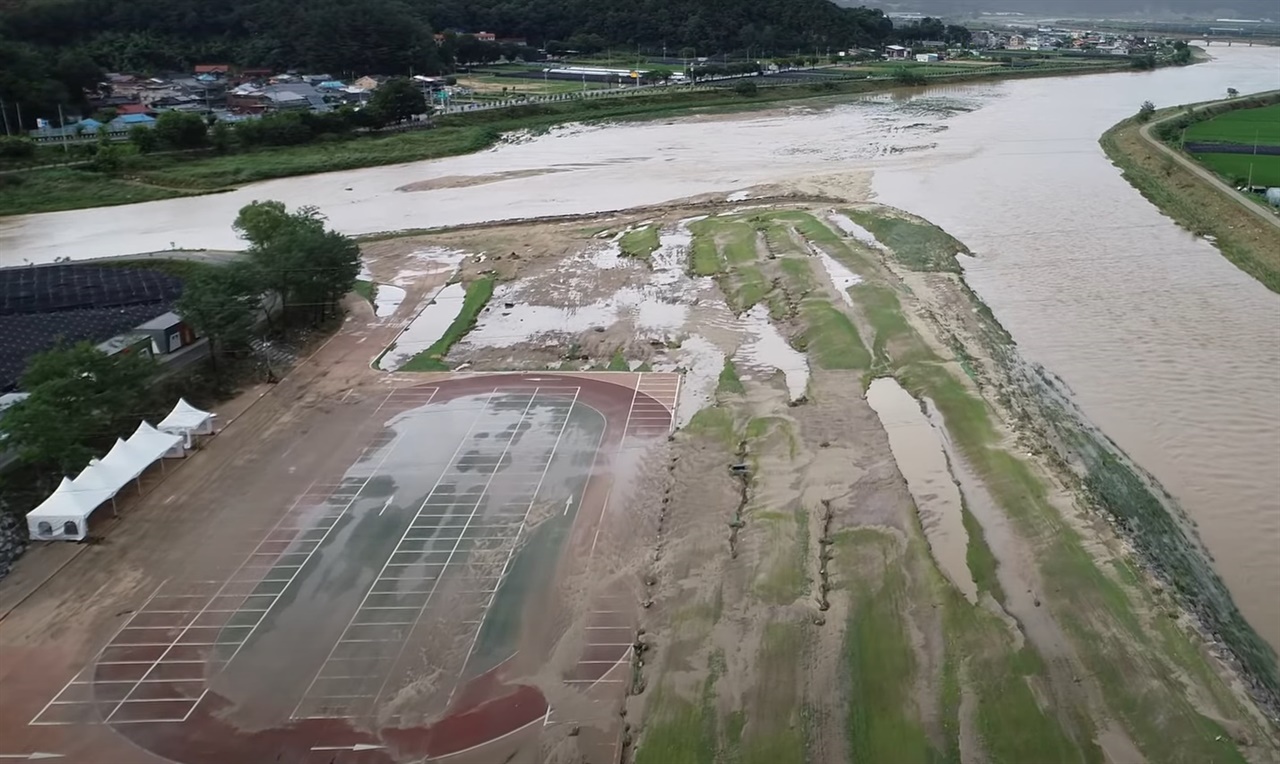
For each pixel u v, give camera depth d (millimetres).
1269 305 64750
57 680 33469
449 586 37781
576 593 37000
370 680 32844
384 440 50562
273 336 64562
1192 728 28328
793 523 40438
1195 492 42438
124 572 39656
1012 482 42094
